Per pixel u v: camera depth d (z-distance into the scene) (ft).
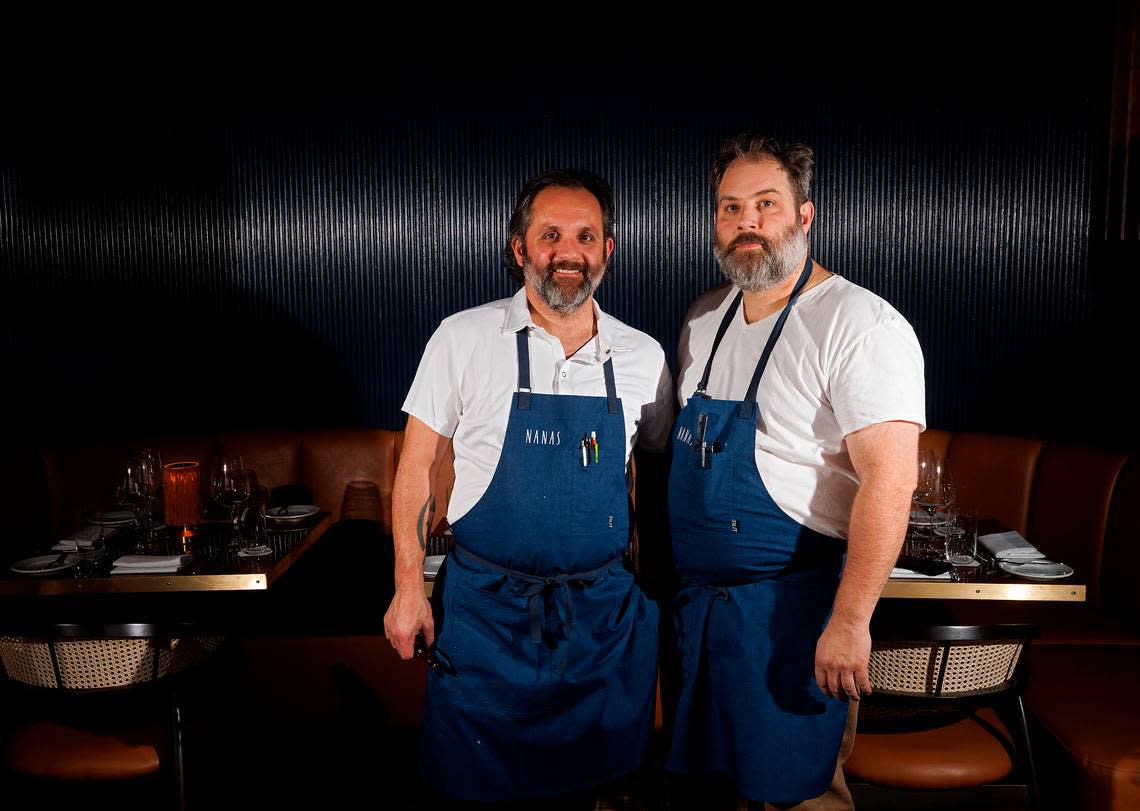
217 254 11.92
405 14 11.64
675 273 11.88
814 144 11.62
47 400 11.96
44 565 8.03
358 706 9.06
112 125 11.65
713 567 6.03
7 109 11.49
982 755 6.61
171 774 6.89
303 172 11.84
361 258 11.98
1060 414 11.66
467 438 6.20
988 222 11.54
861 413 5.37
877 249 11.70
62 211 11.70
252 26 11.62
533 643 5.93
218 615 9.57
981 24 11.30
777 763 5.80
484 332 6.15
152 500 9.20
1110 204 11.00
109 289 11.85
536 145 11.76
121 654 6.74
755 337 6.10
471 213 11.88
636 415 6.33
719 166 6.07
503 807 6.44
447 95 11.74
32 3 11.36
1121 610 9.11
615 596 6.09
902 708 6.59
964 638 6.13
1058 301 11.51
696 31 11.59
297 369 12.14
